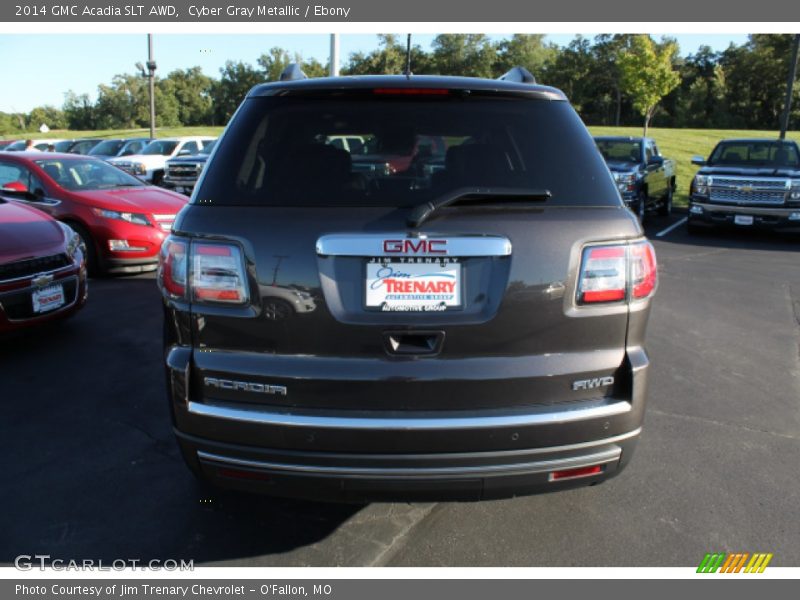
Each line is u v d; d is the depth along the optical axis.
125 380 4.70
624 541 2.88
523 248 2.33
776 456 3.67
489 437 2.32
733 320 6.50
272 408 2.36
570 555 2.79
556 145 2.57
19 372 4.84
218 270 2.36
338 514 3.08
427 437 2.30
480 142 2.57
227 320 2.37
